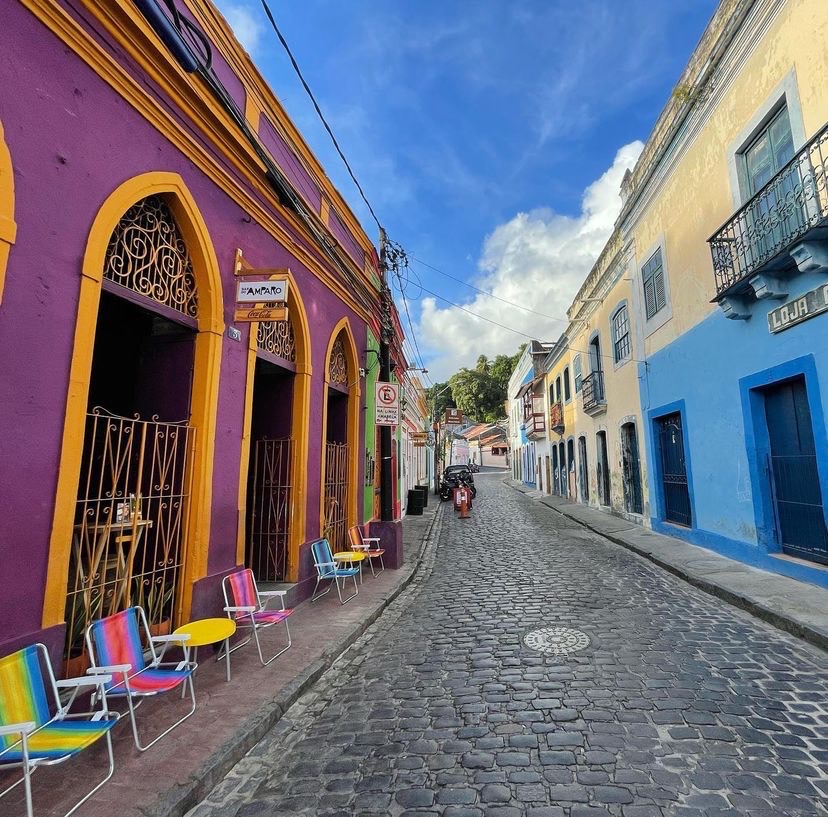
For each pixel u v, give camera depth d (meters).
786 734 3.21
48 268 3.23
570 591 7.06
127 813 2.59
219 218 5.13
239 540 5.34
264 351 6.17
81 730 2.71
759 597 6.05
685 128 9.28
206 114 4.80
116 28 3.78
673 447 10.94
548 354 27.14
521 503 21.91
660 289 10.88
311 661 4.76
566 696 3.86
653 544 10.05
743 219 7.40
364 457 9.88
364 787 2.90
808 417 6.73
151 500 4.42
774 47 6.77
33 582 3.06
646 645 4.87
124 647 3.43
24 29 3.14
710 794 2.64
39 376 3.15
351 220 9.48
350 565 8.55
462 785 2.84
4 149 2.97
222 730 3.46
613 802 2.61
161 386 4.89
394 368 13.16
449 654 4.97
